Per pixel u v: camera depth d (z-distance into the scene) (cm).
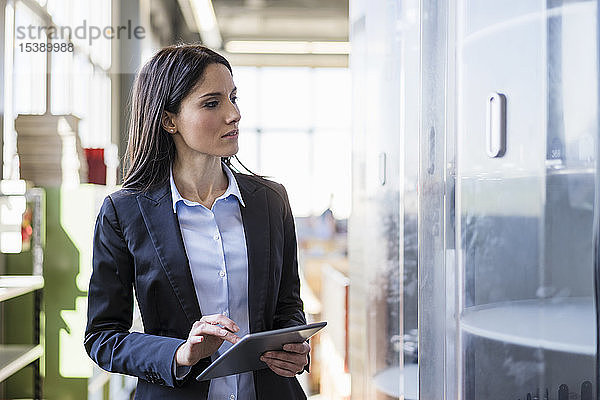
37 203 423
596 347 145
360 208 279
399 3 223
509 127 158
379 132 251
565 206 150
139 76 168
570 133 148
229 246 165
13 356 384
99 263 163
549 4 151
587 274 146
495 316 162
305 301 675
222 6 1016
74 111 586
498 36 160
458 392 169
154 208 162
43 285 411
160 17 571
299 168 1480
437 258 179
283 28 1150
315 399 571
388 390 246
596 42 144
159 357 152
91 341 162
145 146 165
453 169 172
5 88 434
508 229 159
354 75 287
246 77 1461
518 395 158
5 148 440
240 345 137
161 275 158
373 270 260
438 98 179
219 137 161
